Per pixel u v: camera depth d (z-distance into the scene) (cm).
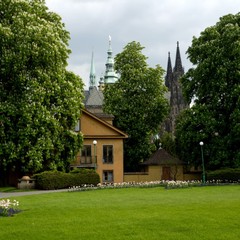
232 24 5181
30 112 4269
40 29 4394
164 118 6550
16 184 4881
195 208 2128
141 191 3625
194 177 5922
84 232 1556
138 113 6328
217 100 5072
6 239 1465
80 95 4866
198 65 5309
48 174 4316
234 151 5006
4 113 4291
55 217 1925
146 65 6531
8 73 4331
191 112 5209
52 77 4531
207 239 1420
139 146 6431
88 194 3378
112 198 2911
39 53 4353
